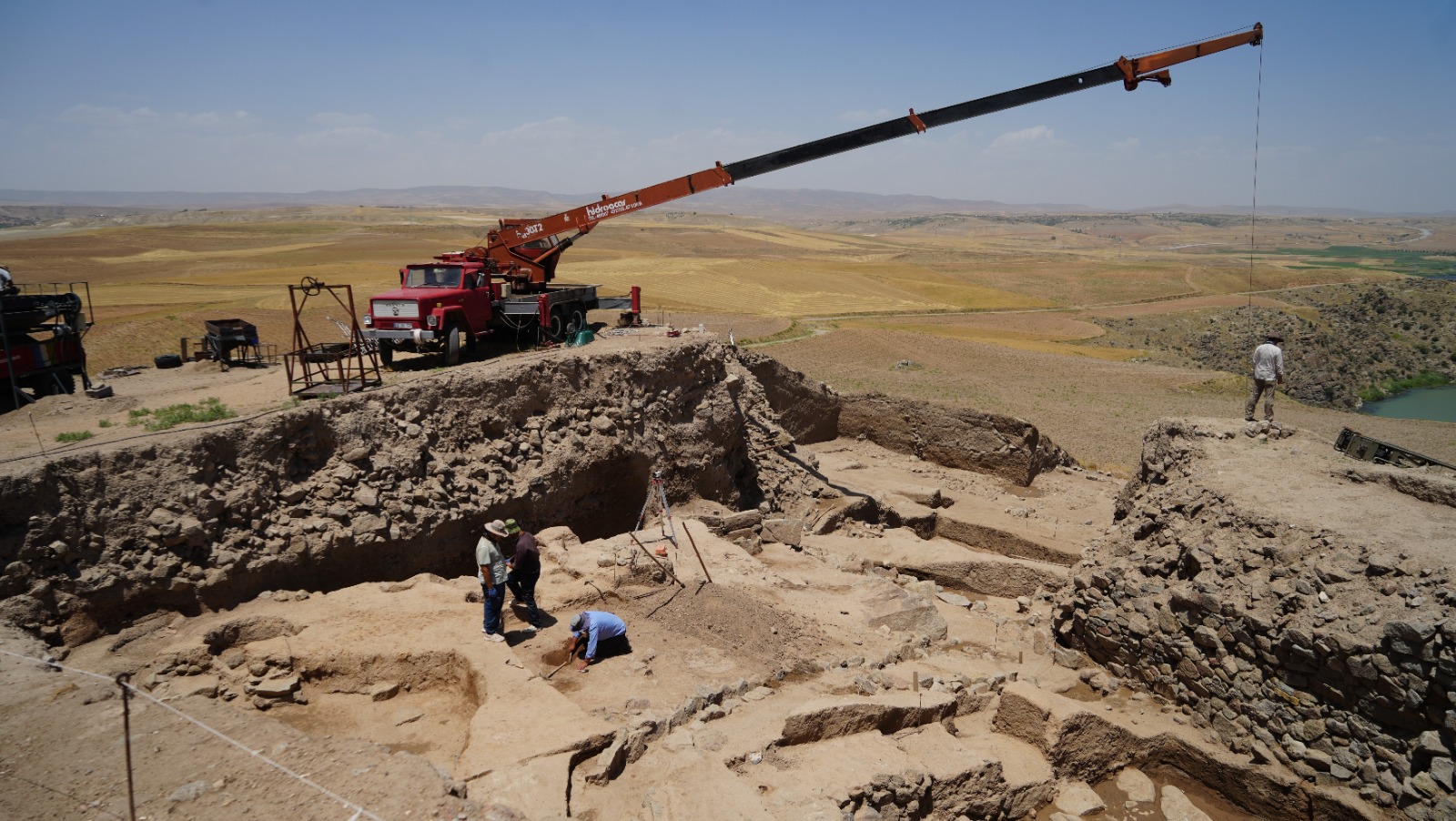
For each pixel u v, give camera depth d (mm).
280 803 8109
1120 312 106125
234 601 12922
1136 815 11539
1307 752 11141
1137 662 13633
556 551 15961
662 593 14938
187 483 13031
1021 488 29609
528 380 18547
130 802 7508
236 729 9398
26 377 18047
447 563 15938
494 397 17766
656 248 169000
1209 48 21172
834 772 10133
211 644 11758
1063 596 15625
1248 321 101250
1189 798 12000
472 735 9820
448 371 18250
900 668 13578
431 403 16641
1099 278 144125
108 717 9406
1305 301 117125
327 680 11641
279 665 11523
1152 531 14945
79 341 19578
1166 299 122375
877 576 18875
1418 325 109250
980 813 10859
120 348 43562
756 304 89938
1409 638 10281
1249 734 11820
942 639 15672
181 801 8000
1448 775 9805
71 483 12016
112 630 11828
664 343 22359
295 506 14039
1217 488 14438
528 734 9844
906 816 10102
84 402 17031
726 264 114188
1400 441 46094
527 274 25344
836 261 160500
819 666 13156
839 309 93375
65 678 10117
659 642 13289
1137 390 58969
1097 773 12117
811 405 32562
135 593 12023
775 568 18125
